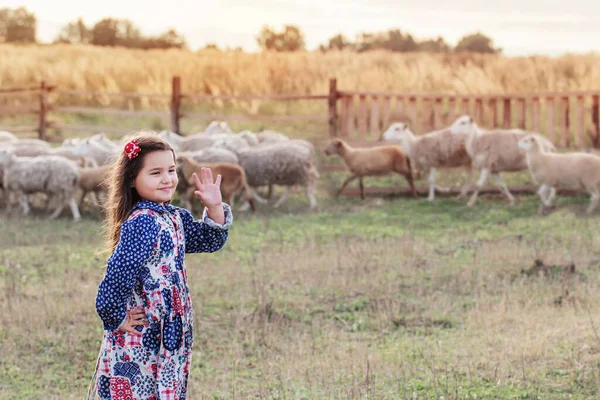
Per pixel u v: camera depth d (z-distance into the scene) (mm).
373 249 10484
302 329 7488
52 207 14422
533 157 13156
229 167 13352
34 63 29641
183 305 3729
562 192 14695
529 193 15141
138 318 3664
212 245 4000
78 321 7672
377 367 6148
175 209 3879
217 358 6715
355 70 30469
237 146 15164
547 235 11141
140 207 3736
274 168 13844
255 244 11195
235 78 28906
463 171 16969
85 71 28656
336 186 16078
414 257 10055
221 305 8195
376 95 16703
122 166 3809
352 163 14922
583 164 12789
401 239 11148
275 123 25156
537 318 7270
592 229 11500
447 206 14195
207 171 3990
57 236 12008
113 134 23594
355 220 12961
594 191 12859
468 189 14914
